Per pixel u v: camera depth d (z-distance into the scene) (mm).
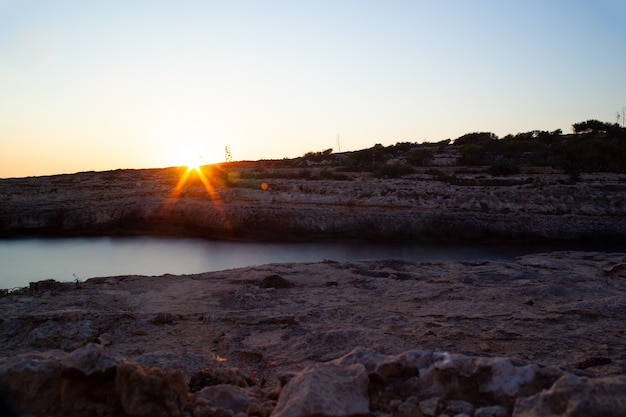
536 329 8930
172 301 11289
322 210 34188
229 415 4512
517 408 4000
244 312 10102
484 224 31703
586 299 11133
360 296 11648
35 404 4543
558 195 34375
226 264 25516
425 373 4801
